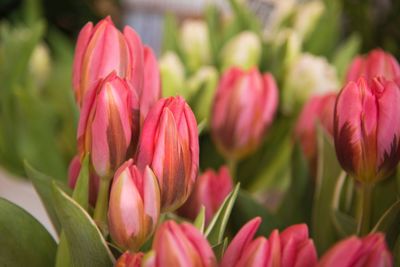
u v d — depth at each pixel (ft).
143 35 5.04
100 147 1.68
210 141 2.94
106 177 1.72
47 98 3.97
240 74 2.61
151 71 1.84
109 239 1.79
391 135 1.71
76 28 7.87
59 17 7.90
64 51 4.18
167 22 3.78
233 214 2.09
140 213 1.63
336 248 1.38
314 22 3.88
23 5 7.25
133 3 5.00
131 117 1.69
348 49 3.73
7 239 1.76
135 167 1.63
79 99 1.77
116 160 1.69
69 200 1.62
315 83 3.13
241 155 2.66
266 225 2.08
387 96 1.70
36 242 1.80
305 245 1.46
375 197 1.96
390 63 2.13
